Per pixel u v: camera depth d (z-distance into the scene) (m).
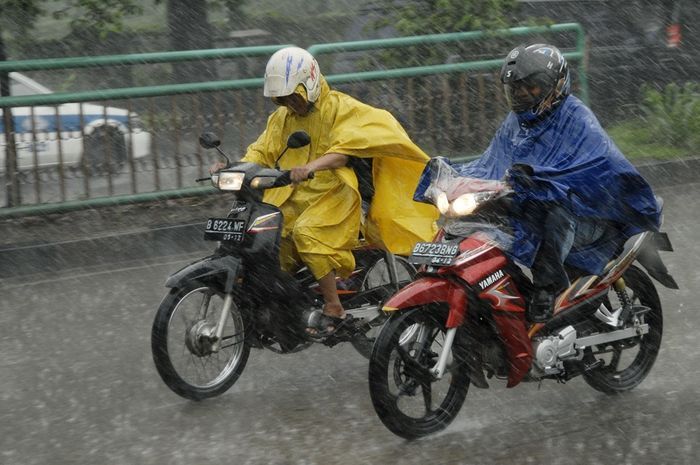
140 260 17.23
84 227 17.52
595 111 25.27
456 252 9.24
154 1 23.69
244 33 26.03
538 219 9.41
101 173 17.47
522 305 9.57
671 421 9.91
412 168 11.25
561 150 9.52
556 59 9.45
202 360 11.22
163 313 10.23
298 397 10.84
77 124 17.20
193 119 17.89
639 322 10.59
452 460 9.07
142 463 9.15
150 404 10.70
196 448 9.47
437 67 19.72
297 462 9.09
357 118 10.91
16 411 10.56
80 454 9.38
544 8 24.59
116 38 24.23
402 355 9.31
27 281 16.09
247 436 9.74
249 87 18.11
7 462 9.23
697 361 11.63
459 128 20.11
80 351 12.59
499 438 9.57
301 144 10.07
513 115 9.96
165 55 17.67
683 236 17.41
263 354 12.37
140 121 17.56
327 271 10.87
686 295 14.18
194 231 17.72
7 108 16.78
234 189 10.51
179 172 17.97
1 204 17.02
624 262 10.25
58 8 22.47
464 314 9.31
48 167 17.14
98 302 14.84
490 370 9.75
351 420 10.14
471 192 9.29
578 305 10.00
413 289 9.20
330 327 11.02
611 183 9.32
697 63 26.11
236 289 10.66
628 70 25.55
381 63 20.62
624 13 25.47
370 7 24.14
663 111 23.58
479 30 20.58
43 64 17.03
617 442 9.42
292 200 11.13
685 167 21.75
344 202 10.98
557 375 10.08
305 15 25.92
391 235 11.30
